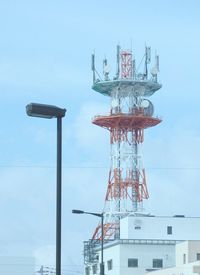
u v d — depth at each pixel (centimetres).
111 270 18575
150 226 18962
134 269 18300
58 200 4916
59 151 4988
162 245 18450
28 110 4975
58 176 4950
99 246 19325
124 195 19950
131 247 18362
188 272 15038
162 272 16000
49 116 5009
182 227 18988
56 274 4819
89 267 19588
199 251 16162
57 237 4866
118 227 19550
